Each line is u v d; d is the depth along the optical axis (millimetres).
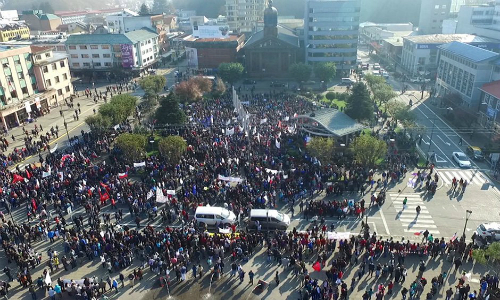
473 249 38219
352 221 48344
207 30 140875
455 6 180625
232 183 55781
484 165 63969
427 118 88000
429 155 66938
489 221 48219
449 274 38906
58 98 104375
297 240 43031
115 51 134000
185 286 38344
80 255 42250
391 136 71938
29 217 49250
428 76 126938
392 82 123875
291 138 69062
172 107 74688
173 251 40812
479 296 35344
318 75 116688
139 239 43469
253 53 133125
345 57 136625
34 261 41469
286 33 151750
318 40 134875
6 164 62812
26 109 86438
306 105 90500
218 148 63375
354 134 69938
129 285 38562
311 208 48938
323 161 59812
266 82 128625
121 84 124188
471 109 86750
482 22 137000
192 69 139625
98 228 46438
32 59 95562
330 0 132375
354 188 55531
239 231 46406
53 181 55594
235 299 36531
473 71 86000
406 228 46938
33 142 72938
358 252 41469
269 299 36438
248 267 40719
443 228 46875
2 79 85312
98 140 70250
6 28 180750
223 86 104500
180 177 56500
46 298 37281
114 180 54781
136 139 60375
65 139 76750
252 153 63281
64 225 46531
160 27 175750
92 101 106062
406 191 55188
